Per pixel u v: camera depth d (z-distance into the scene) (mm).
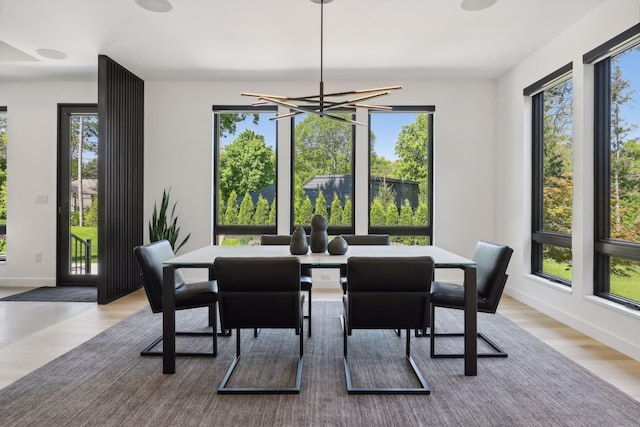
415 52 4316
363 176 5320
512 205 4797
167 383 2488
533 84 4293
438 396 2316
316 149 5441
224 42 4059
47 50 4270
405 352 3029
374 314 2465
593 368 2717
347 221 5445
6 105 5457
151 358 2904
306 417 2082
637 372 2646
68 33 3846
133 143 5059
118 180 4703
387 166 5449
